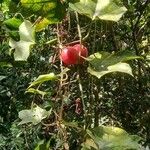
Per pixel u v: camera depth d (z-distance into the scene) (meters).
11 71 1.40
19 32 0.58
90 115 0.57
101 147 0.48
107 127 0.50
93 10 0.50
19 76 1.38
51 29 0.72
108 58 0.50
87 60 0.52
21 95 1.38
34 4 0.51
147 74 0.79
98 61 0.50
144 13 0.84
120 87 0.76
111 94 0.82
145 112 0.81
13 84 1.40
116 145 0.48
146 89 0.80
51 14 0.52
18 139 1.27
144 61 0.79
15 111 1.46
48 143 0.56
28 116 0.56
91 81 0.60
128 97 0.80
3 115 1.48
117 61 0.50
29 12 0.52
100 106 0.74
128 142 0.49
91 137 0.49
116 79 0.77
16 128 1.30
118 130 0.50
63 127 0.56
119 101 0.78
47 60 0.79
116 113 0.79
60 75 0.54
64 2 0.52
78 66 0.56
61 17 0.52
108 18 0.49
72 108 0.74
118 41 0.74
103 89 0.77
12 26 0.61
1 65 0.68
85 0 0.50
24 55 0.57
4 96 1.47
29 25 0.58
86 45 0.65
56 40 0.60
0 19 0.81
